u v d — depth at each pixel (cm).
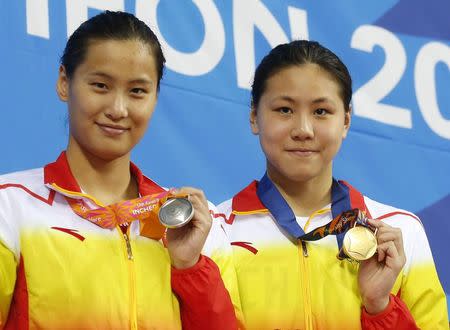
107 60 1146
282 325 1236
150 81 1164
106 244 1151
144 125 1166
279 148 1270
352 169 1650
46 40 1473
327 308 1245
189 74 1560
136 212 1158
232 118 1582
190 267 1152
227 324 1158
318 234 1248
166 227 1128
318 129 1262
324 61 1280
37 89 1460
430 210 1688
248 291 1250
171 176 1524
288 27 1647
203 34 1579
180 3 1567
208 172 1552
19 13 1459
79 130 1159
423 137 1709
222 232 1259
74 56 1163
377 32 1712
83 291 1120
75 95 1155
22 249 1127
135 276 1148
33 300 1109
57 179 1167
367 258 1204
